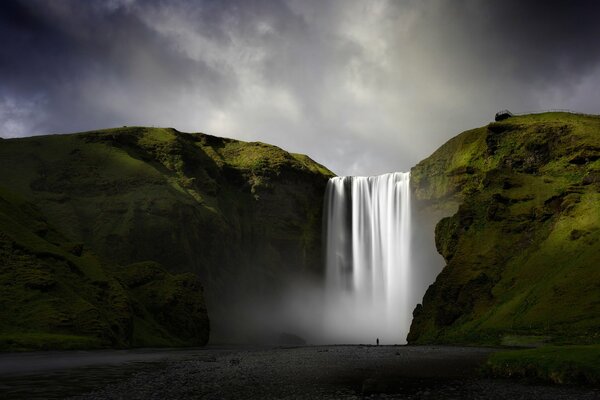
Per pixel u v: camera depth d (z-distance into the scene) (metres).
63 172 138.38
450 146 128.75
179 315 92.50
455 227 92.50
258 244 150.50
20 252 67.25
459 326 72.12
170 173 148.25
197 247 128.38
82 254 83.25
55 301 63.38
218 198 149.88
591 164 85.25
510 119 114.75
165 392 26.08
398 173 144.38
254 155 170.50
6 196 81.00
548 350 33.00
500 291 72.12
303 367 37.94
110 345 65.44
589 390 25.42
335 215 158.12
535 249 75.38
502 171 95.38
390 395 25.00
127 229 120.00
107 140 152.12
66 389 26.95
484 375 32.06
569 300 55.47
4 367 37.59
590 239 65.88
